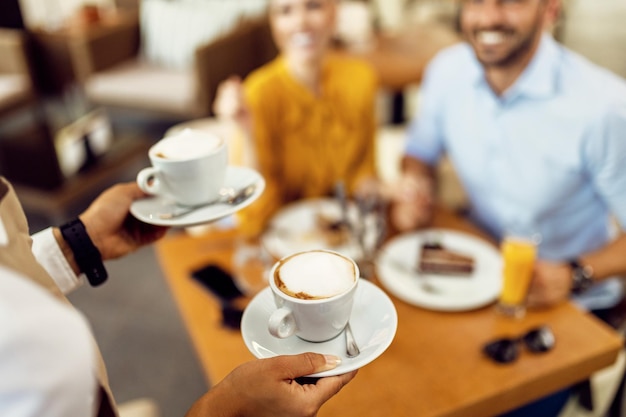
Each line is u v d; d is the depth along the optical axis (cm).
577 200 143
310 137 163
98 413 47
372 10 371
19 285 37
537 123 137
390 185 161
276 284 59
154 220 72
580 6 271
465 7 136
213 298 114
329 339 62
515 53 131
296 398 56
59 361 35
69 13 424
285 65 160
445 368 94
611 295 142
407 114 358
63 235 76
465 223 141
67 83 334
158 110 311
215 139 77
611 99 129
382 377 92
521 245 104
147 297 228
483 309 110
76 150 299
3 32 328
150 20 339
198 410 56
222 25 327
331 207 146
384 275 119
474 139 152
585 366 97
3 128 337
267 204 146
